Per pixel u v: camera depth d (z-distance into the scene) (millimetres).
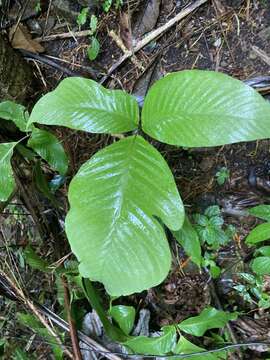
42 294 641
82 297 584
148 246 389
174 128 400
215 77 394
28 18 697
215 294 579
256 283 543
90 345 566
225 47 591
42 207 635
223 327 558
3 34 685
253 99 380
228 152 580
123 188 398
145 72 627
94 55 645
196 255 514
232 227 578
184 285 596
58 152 552
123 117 432
